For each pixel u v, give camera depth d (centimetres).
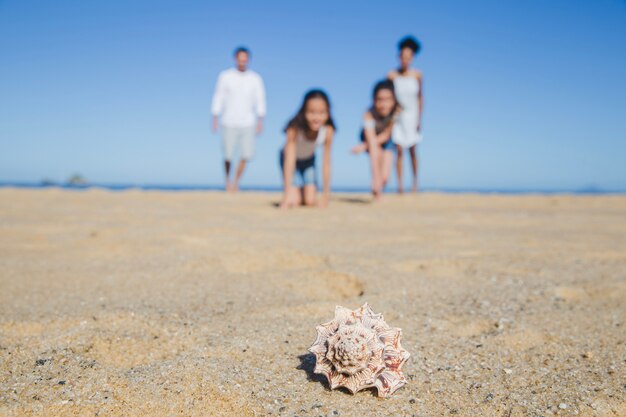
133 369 157
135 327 193
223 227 450
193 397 142
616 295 248
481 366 167
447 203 795
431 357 173
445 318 212
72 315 207
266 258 320
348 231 446
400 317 212
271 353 172
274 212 593
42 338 181
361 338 146
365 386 144
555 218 583
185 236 394
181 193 976
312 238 402
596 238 422
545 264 313
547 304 233
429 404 143
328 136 653
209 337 184
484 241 400
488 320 210
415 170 962
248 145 909
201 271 288
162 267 295
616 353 177
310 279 274
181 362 162
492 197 957
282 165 730
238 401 141
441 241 398
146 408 136
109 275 277
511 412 139
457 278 279
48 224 461
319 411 138
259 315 210
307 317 209
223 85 882
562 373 162
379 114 727
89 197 841
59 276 274
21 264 301
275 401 142
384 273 285
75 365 159
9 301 228
